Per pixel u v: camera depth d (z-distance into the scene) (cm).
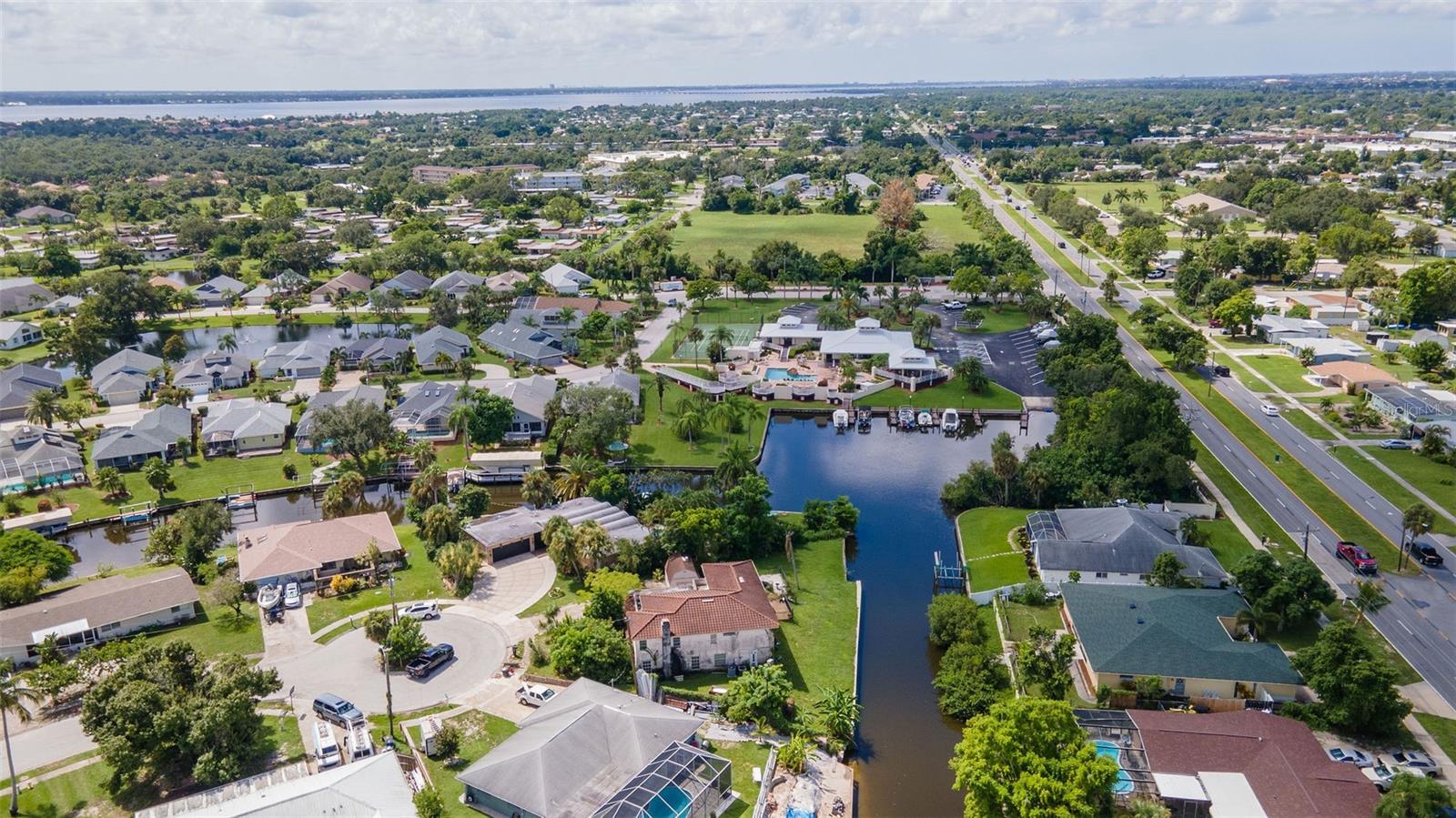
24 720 9212
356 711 9375
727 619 10494
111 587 11431
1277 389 19862
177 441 16800
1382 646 10838
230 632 11150
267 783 8488
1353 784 8038
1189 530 12925
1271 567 11050
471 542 12788
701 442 17475
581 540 12200
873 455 17338
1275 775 8200
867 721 9875
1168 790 8112
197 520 12938
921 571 13150
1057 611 11625
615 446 16800
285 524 14138
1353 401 18962
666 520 13088
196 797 8244
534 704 9744
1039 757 7725
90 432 17525
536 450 17050
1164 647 10044
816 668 10625
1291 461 16075
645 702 9350
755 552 13338
